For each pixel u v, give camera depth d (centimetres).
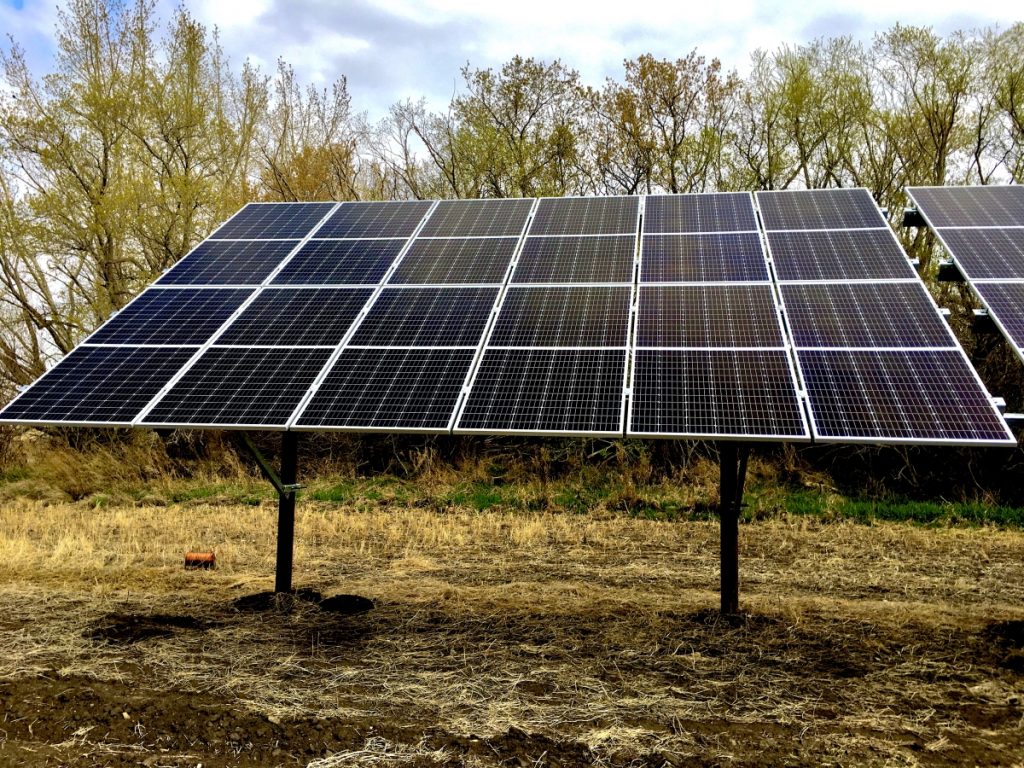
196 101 3294
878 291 1080
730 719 767
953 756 696
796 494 2127
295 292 1252
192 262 1373
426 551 1608
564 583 1327
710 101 3381
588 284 1184
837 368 952
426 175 4053
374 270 1289
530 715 778
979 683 850
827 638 990
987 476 2116
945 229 1218
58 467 2619
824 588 1302
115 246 3034
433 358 1063
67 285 3036
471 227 1404
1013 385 2239
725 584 1062
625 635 1003
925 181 2905
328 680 865
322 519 1917
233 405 1012
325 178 3975
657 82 3409
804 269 1155
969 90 2867
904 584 1316
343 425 955
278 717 771
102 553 1566
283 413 988
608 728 747
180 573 1397
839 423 869
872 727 751
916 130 2952
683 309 1097
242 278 1307
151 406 1019
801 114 3148
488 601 1179
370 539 1736
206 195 3120
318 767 684
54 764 689
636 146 3469
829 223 1273
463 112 3638
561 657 933
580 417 927
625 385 966
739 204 1380
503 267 1256
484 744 721
